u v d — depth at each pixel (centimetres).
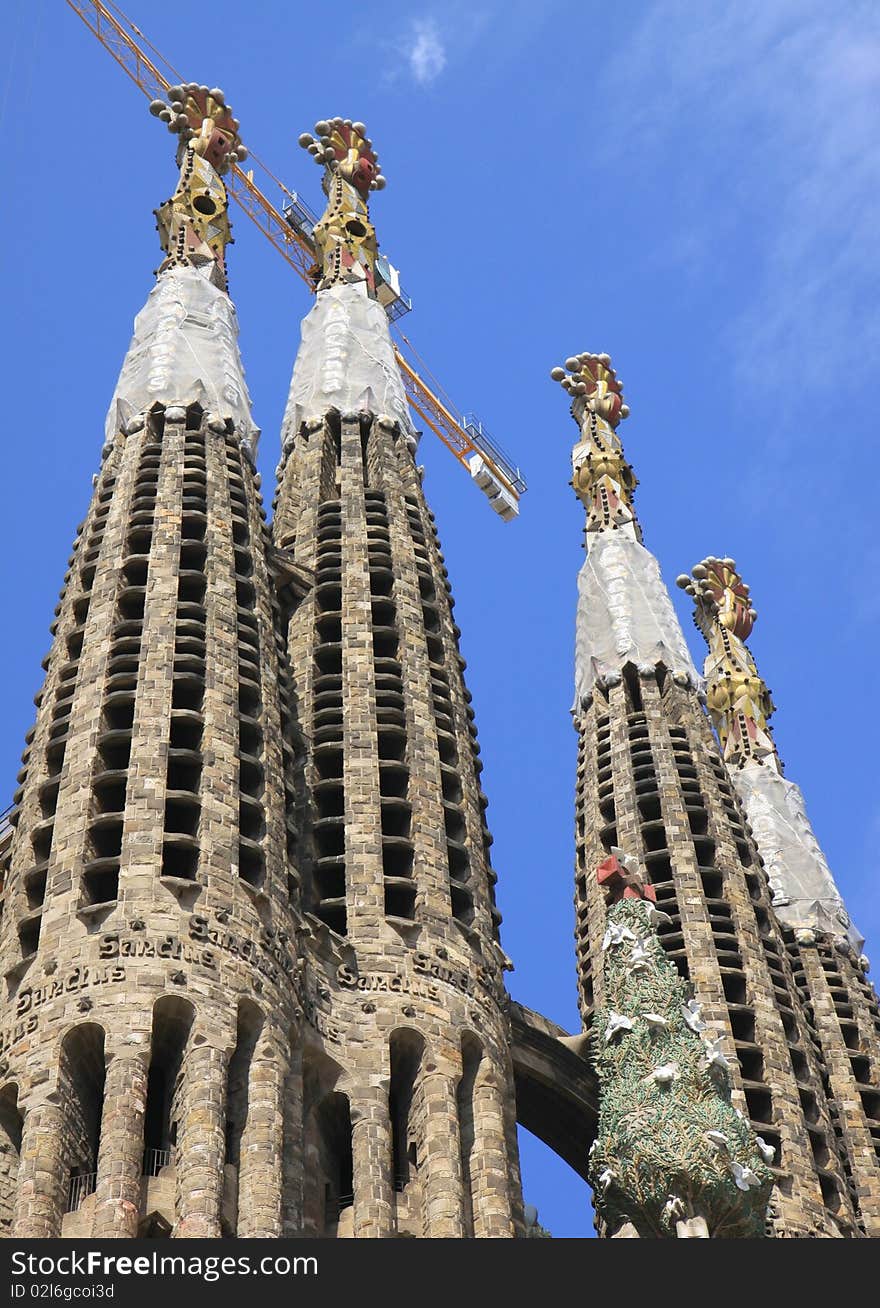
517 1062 9688
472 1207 8325
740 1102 10006
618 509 13250
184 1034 7919
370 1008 8669
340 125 13688
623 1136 8481
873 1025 11481
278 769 9062
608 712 12038
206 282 11444
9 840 8994
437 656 10462
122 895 8144
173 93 12656
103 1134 7500
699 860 11219
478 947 9131
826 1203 9981
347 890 9088
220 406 10594
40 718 9206
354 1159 8212
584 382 14050
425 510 11338
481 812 9925
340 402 11788
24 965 8050
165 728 8794
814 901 12012
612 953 9288
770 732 13225
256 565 9912
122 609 9512
